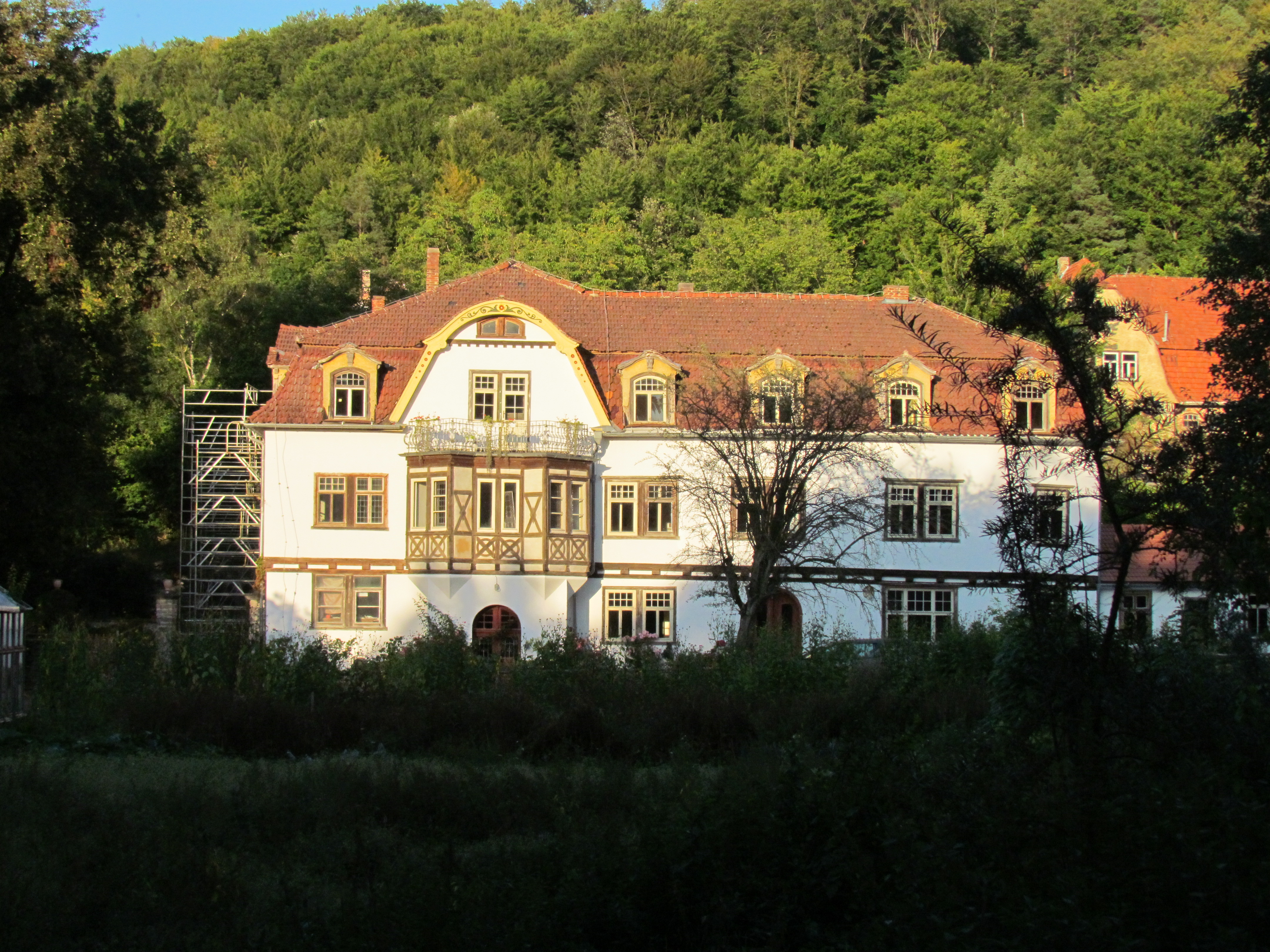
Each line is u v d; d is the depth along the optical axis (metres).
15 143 34.88
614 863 10.96
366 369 41.81
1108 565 13.18
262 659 24.98
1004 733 14.78
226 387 63.62
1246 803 11.52
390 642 29.02
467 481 40.97
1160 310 53.84
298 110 121.50
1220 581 13.28
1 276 35.41
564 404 42.03
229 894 11.43
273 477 41.41
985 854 10.95
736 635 36.44
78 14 38.34
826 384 40.56
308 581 41.19
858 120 94.44
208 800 14.80
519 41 123.00
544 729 21.47
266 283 68.50
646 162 92.31
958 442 42.03
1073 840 10.98
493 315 41.81
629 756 20.55
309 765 18.42
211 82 130.00
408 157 106.44
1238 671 14.05
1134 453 13.08
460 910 10.37
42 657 24.88
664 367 42.16
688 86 101.12
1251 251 22.83
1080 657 12.93
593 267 76.06
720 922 10.36
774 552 36.84
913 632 29.73
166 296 62.62
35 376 33.84
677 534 41.97
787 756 16.36
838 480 41.66
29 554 39.06
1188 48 91.88
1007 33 103.19
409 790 15.80
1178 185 74.38
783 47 98.75
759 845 11.11
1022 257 13.43
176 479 60.94
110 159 38.19
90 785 15.74
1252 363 22.55
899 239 75.00
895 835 10.94
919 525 42.06
